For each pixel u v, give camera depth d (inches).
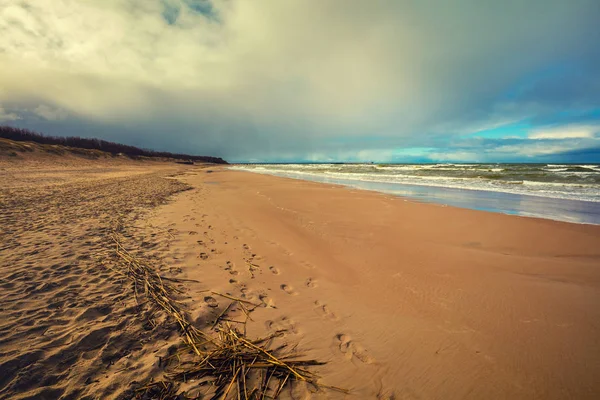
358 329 116.0
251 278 158.9
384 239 247.8
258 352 97.8
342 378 90.0
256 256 194.9
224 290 141.9
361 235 259.1
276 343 104.3
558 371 94.9
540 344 108.2
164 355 93.0
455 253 212.5
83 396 74.3
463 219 317.1
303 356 98.5
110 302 120.2
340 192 563.5
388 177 977.5
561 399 84.4
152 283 140.6
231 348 98.7
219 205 395.9
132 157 2175.2
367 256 205.8
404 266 187.0
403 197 491.8
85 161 1465.3
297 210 372.2
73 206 322.0
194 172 1510.8
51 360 84.0
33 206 307.7
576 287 155.4
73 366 83.4
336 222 307.3
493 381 90.6
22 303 112.4
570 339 110.9
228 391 81.9
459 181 773.9
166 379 83.4
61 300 117.9
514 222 299.6
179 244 207.5
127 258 169.9
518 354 102.8
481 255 208.4
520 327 119.0
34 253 167.5
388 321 122.3
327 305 134.3
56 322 102.6
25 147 1214.9
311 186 692.7
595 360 99.7
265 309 127.6
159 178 884.0
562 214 347.3
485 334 114.2
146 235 223.3
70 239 198.8
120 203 359.9
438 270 180.1
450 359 99.9
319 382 87.8
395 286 157.0
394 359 99.3
